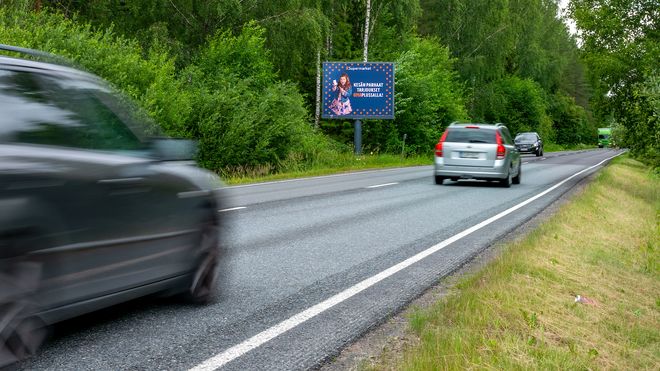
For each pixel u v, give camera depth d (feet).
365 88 124.67
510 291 19.66
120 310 16.89
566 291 21.65
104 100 14.58
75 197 12.33
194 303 17.20
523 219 38.45
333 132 139.23
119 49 72.08
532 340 15.20
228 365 13.20
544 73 268.41
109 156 13.66
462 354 13.66
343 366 13.43
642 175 110.83
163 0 98.37
